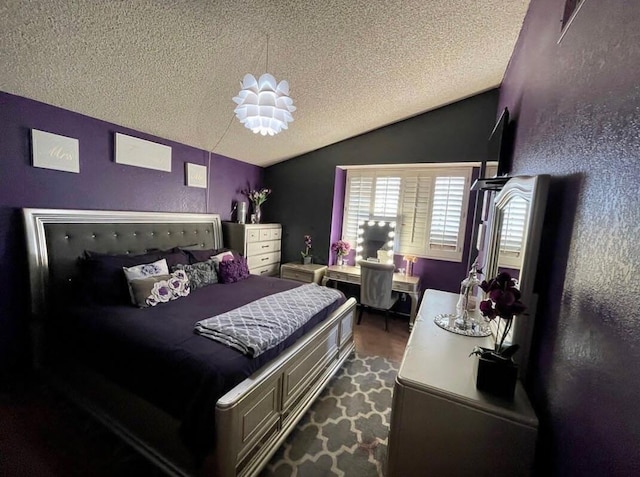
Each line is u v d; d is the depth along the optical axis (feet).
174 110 8.43
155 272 7.76
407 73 8.15
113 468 4.98
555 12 4.37
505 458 3.39
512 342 4.14
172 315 6.47
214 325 5.72
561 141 3.74
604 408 2.25
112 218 8.57
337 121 10.99
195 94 7.75
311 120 10.61
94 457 5.19
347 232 14.35
